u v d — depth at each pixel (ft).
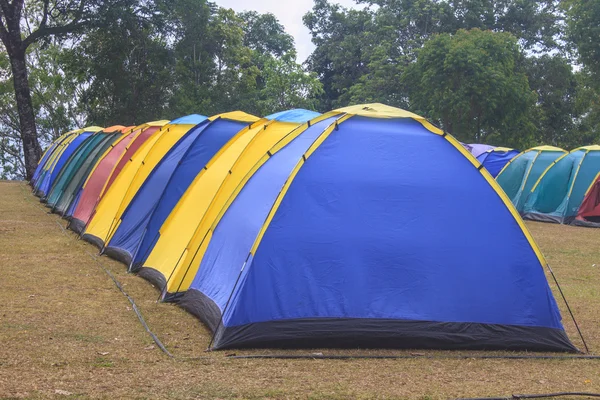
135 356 21.61
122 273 35.32
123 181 44.93
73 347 22.25
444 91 128.16
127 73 141.18
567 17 147.84
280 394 18.56
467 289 23.99
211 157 37.14
